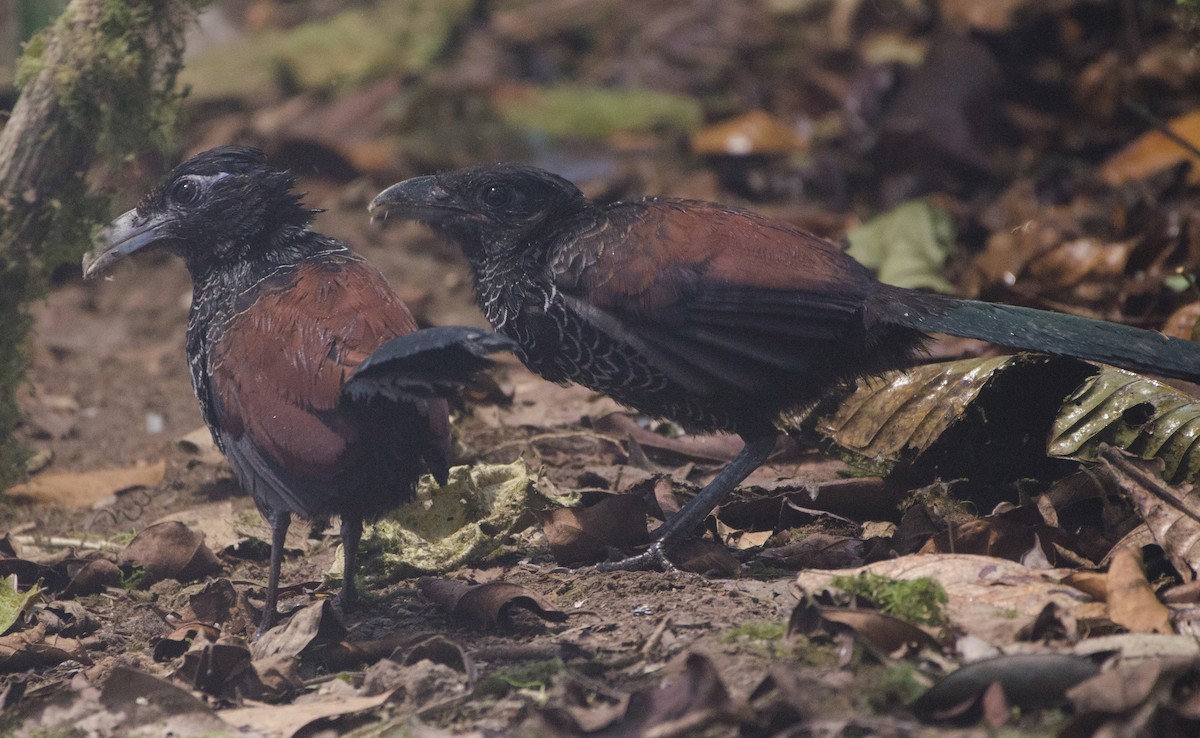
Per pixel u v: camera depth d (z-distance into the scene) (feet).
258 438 26.27
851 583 24.07
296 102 73.05
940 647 22.71
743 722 20.35
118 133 29.17
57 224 29.09
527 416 40.91
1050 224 47.62
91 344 53.98
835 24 71.31
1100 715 19.42
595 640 25.18
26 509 37.65
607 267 28.19
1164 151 50.78
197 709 22.88
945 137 57.16
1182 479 28.89
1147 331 28.22
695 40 74.84
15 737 22.67
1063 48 61.82
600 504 30.12
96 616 29.48
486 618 26.50
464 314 51.57
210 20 82.17
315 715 22.81
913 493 31.58
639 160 64.80
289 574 31.89
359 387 24.06
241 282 28.86
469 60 76.43
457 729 21.91
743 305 27.55
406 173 65.41
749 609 25.99
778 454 36.04
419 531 31.40
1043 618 22.74
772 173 60.75
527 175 30.07
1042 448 32.01
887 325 28.22
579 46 77.87
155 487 38.78
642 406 30.48
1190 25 39.42
